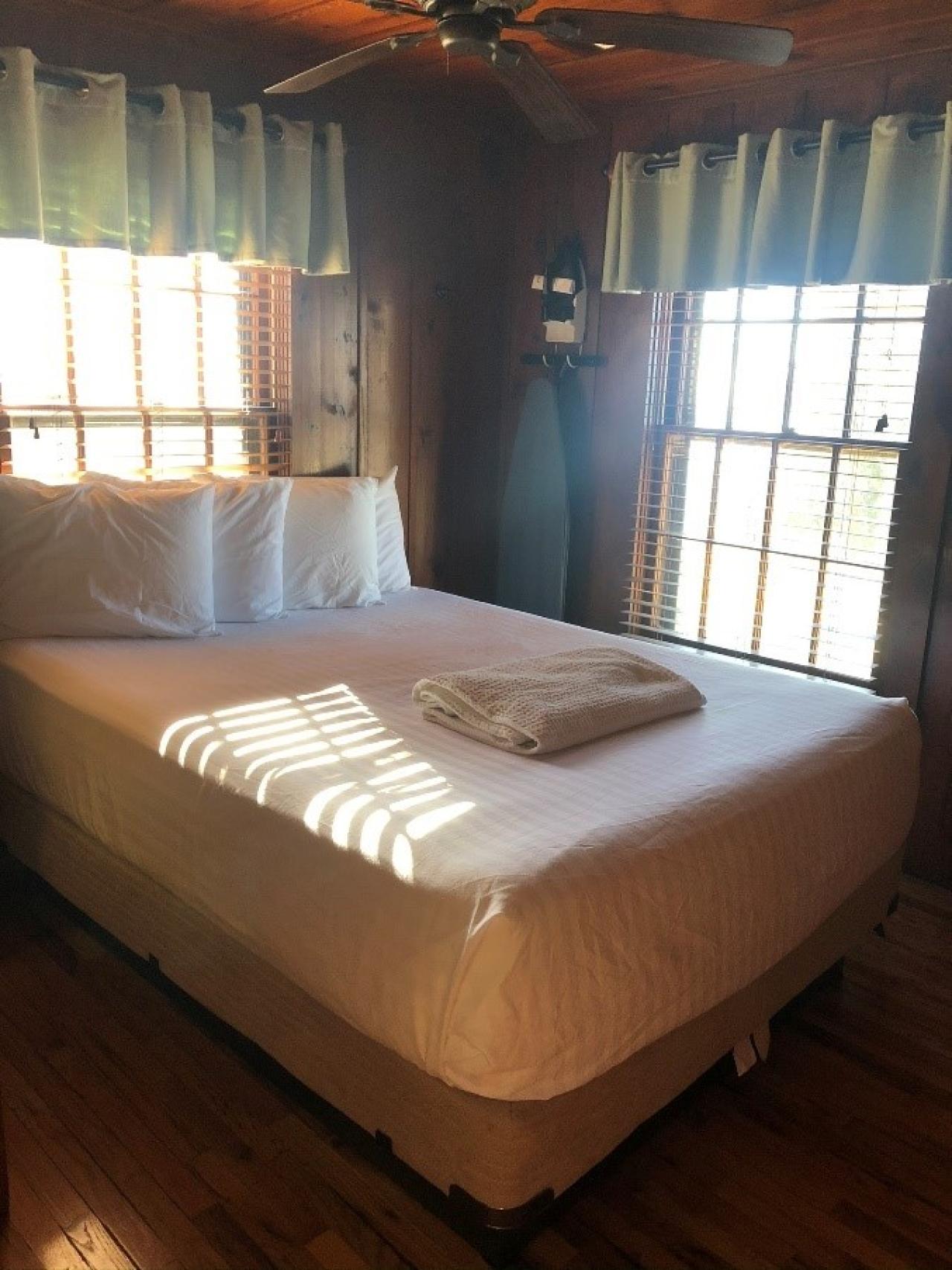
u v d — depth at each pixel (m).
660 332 3.53
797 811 1.97
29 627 2.71
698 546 3.56
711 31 1.82
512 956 1.48
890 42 2.75
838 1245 1.73
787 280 3.08
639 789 1.89
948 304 2.85
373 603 3.34
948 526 2.93
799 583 3.29
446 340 3.85
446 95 3.53
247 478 3.24
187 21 2.85
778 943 1.93
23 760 2.54
